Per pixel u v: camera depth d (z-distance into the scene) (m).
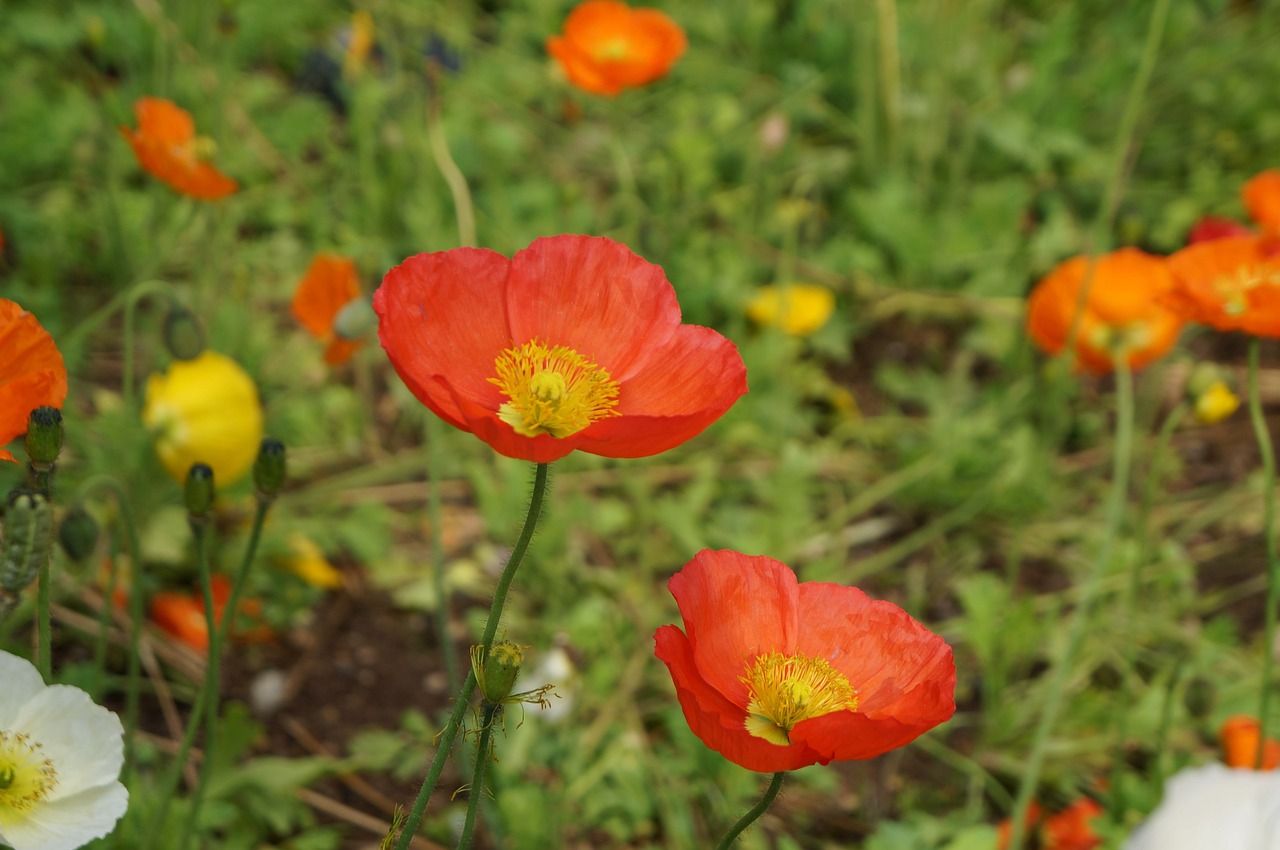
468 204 1.13
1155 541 1.17
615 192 1.49
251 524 0.96
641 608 1.02
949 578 1.13
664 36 1.15
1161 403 1.37
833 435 1.26
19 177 1.29
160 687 0.91
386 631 1.00
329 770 0.87
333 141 1.48
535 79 1.61
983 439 1.18
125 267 1.19
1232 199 1.53
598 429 0.61
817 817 0.92
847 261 1.40
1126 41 1.72
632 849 0.89
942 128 1.53
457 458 1.17
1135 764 0.95
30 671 0.62
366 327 0.86
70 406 1.08
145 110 0.86
